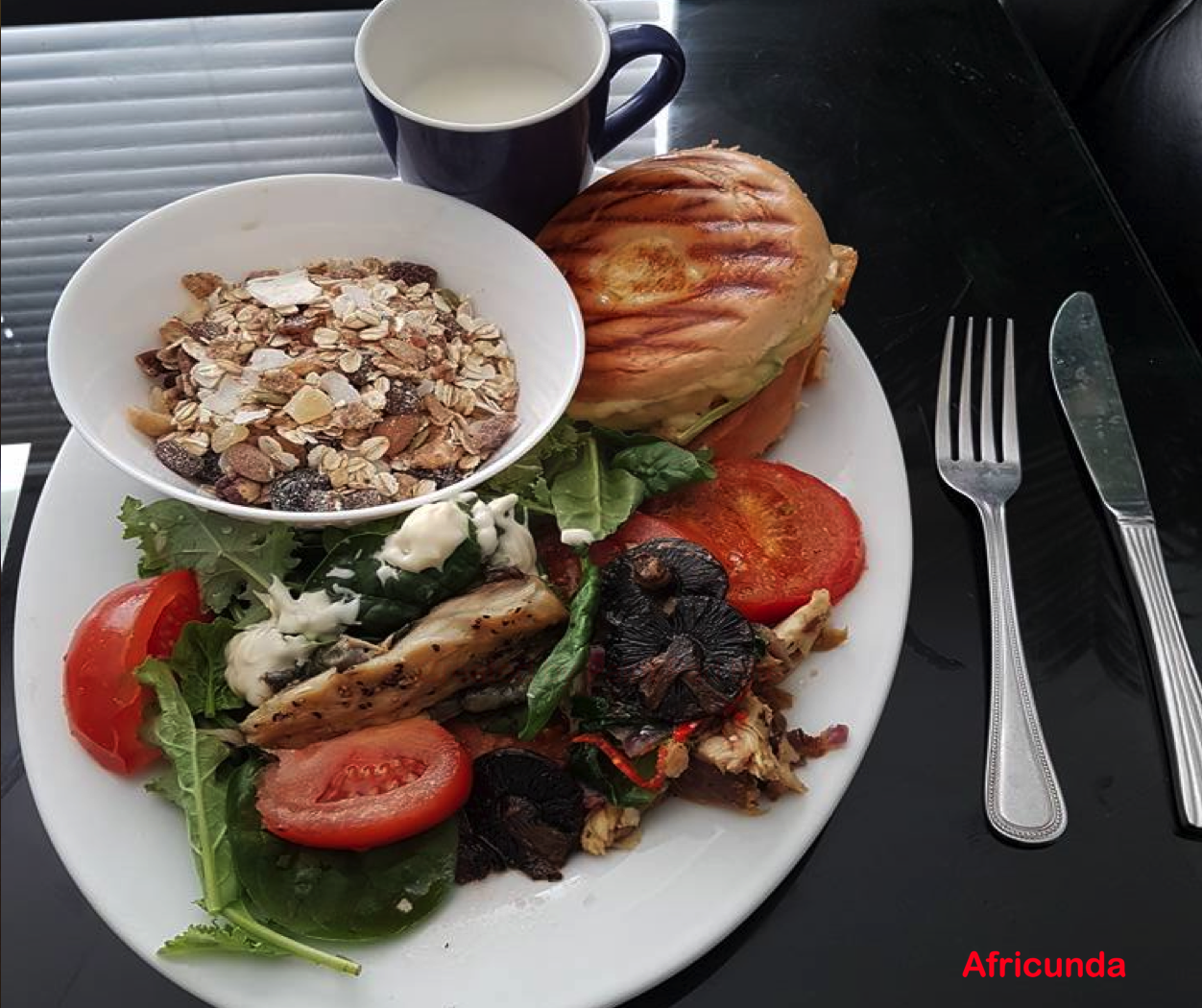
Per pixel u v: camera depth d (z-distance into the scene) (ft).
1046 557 1.28
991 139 1.65
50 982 1.05
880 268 1.51
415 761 1.00
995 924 1.06
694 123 1.65
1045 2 1.79
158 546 1.12
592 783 1.01
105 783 1.02
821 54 1.73
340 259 1.32
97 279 1.19
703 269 1.22
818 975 1.03
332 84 1.69
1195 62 1.57
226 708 1.05
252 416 1.16
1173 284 1.59
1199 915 1.06
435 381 1.22
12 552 1.29
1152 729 1.17
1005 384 1.38
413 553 1.04
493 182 1.27
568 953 0.94
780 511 1.18
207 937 0.92
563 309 1.20
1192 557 1.29
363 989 0.92
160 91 1.70
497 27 1.32
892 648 1.10
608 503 1.15
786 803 1.01
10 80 1.72
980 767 1.14
